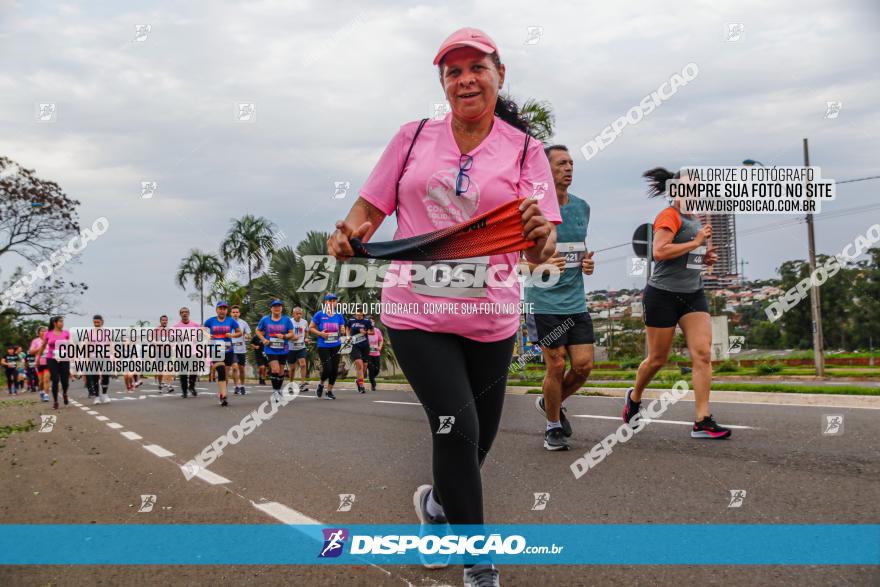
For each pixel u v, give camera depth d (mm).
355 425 8188
